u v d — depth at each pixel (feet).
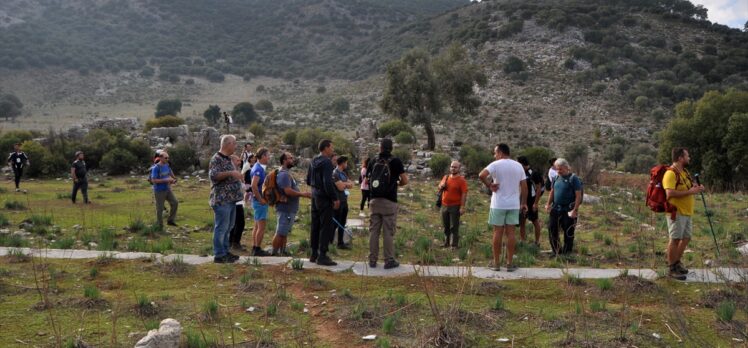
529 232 44.27
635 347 18.57
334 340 19.24
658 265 31.30
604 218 52.19
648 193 27.99
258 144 111.45
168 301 22.93
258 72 511.81
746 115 108.27
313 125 264.52
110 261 28.99
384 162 29.01
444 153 106.73
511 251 28.84
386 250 29.01
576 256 34.40
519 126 240.53
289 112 332.39
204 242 39.73
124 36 552.82
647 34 343.26
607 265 32.01
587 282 26.50
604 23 352.69
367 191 54.95
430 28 485.15
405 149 105.40
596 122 245.65
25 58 438.40
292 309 22.36
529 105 265.95
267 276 27.09
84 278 26.13
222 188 29.68
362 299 23.34
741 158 105.81
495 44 337.72
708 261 31.45
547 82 290.15
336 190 30.71
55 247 34.12
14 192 69.67
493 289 25.23
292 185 32.65
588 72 291.38
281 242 32.78
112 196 67.62
